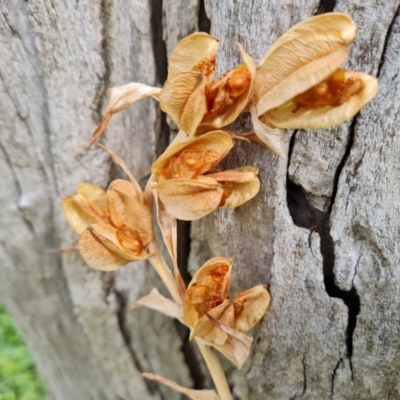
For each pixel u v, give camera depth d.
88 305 0.16
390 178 0.10
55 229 0.15
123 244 0.11
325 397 0.13
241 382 0.16
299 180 0.11
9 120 0.13
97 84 0.13
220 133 0.09
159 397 0.19
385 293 0.11
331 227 0.11
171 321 0.17
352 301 0.11
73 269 0.16
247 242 0.12
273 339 0.13
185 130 0.09
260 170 0.11
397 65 0.09
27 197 0.14
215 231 0.13
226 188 0.10
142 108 0.13
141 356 0.18
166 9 0.12
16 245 0.15
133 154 0.14
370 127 0.10
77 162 0.14
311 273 0.11
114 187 0.11
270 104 0.09
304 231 0.11
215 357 0.12
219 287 0.10
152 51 0.13
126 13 0.12
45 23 0.12
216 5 0.11
